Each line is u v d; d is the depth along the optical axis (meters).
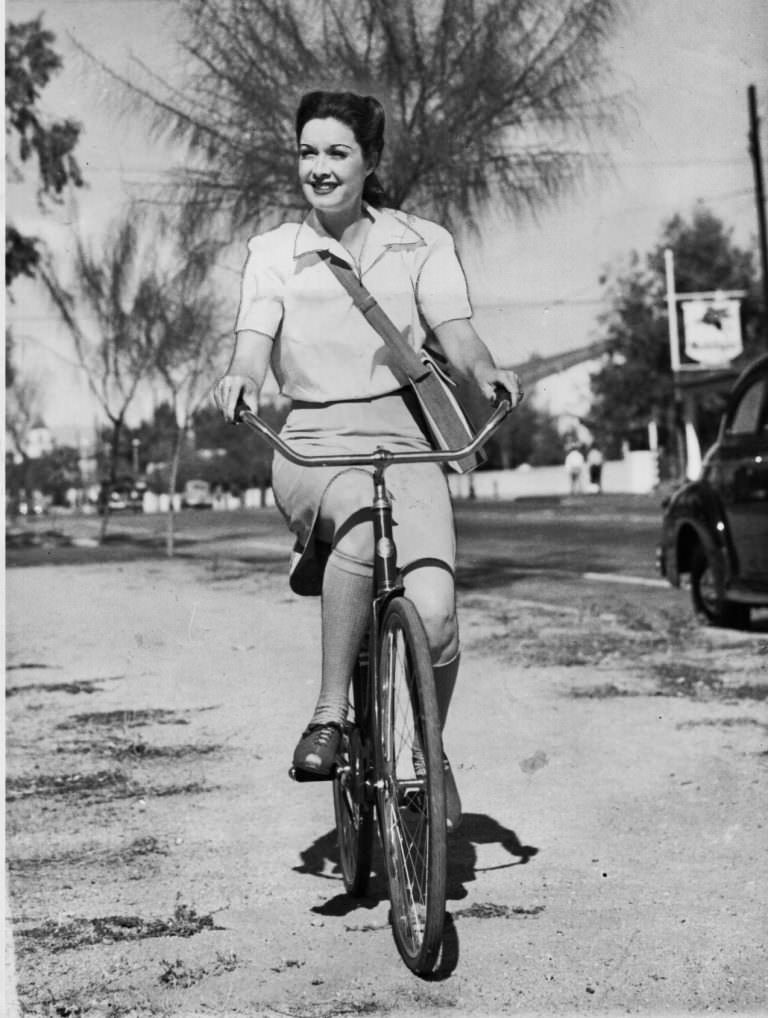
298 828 5.31
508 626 11.30
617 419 54.00
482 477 63.38
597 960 3.80
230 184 13.39
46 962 3.88
